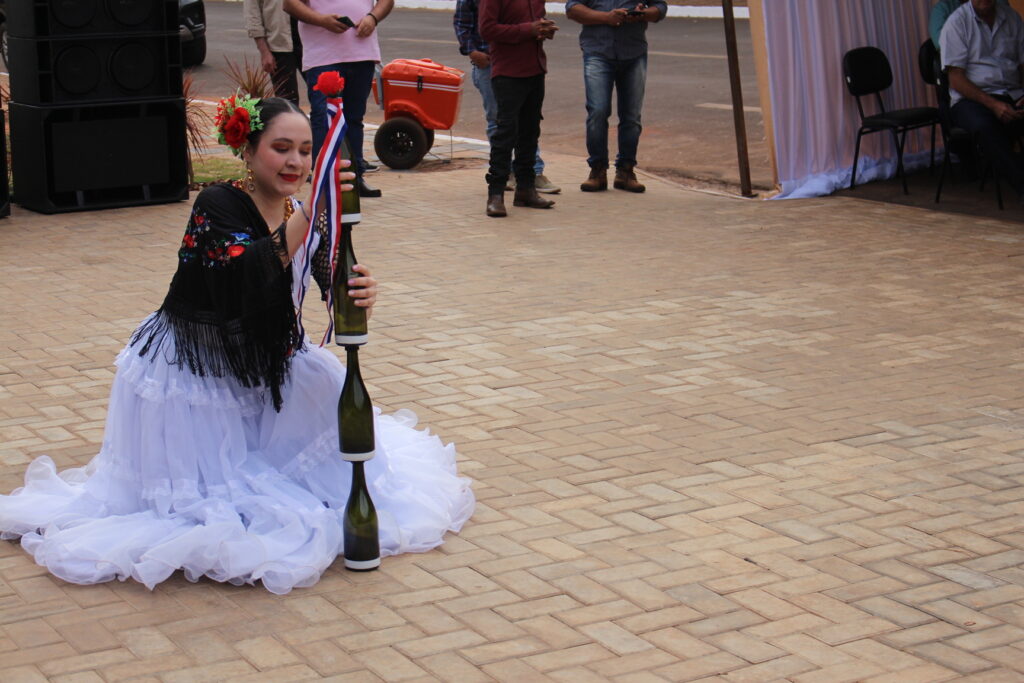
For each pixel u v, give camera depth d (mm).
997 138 10312
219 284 4234
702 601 4070
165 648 3768
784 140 11016
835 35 11156
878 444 5441
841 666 3678
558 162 12781
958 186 11281
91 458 5242
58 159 9953
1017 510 4785
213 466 4422
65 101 9906
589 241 9242
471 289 7902
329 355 4609
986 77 10469
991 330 7125
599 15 10633
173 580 4234
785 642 3816
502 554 4418
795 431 5586
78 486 4750
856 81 11016
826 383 6227
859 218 10094
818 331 7086
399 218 9961
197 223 4262
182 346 4344
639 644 3801
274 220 4395
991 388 6168
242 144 4262
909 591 4145
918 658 3729
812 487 4984
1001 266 8555
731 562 4348
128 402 4402
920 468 5180
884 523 4660
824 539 4527
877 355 6672
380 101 12172
